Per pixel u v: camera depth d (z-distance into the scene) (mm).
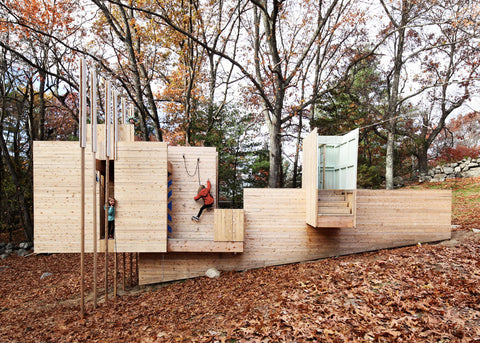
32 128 20469
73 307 9547
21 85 22016
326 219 9516
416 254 8648
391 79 24984
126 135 10523
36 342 6922
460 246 9031
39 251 9453
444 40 21906
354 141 9867
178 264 11156
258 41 20203
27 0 15109
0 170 19953
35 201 9516
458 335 4246
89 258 16984
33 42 18094
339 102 22078
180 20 17891
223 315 6562
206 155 11109
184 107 21047
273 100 19734
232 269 11164
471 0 15055
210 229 10953
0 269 15133
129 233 9727
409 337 4352
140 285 11281
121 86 19172
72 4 17469
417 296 5625
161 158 9773
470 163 20844
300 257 11164
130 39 16922
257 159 23016
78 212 9586
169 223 10922
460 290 5652
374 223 11008
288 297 6742
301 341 4629
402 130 24922
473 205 15031
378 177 21703
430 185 21266
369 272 7484
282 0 12938
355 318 5117
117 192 9719
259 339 4859
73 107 22406
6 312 9930
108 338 6480
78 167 9602
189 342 5328
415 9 19047
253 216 11164
